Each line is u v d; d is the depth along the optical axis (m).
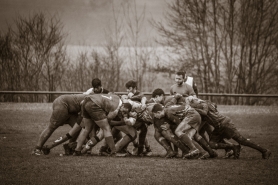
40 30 74.69
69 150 30.86
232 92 81.19
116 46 79.19
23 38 74.50
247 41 80.56
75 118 31.30
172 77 78.38
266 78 80.50
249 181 22.97
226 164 27.36
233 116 57.16
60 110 30.42
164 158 30.09
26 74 74.19
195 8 80.31
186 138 29.22
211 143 30.03
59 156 30.16
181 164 27.30
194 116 29.34
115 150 30.30
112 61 76.12
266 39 80.12
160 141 30.55
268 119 54.53
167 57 79.50
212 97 78.50
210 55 81.38
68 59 75.25
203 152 30.16
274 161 28.52
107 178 23.44
